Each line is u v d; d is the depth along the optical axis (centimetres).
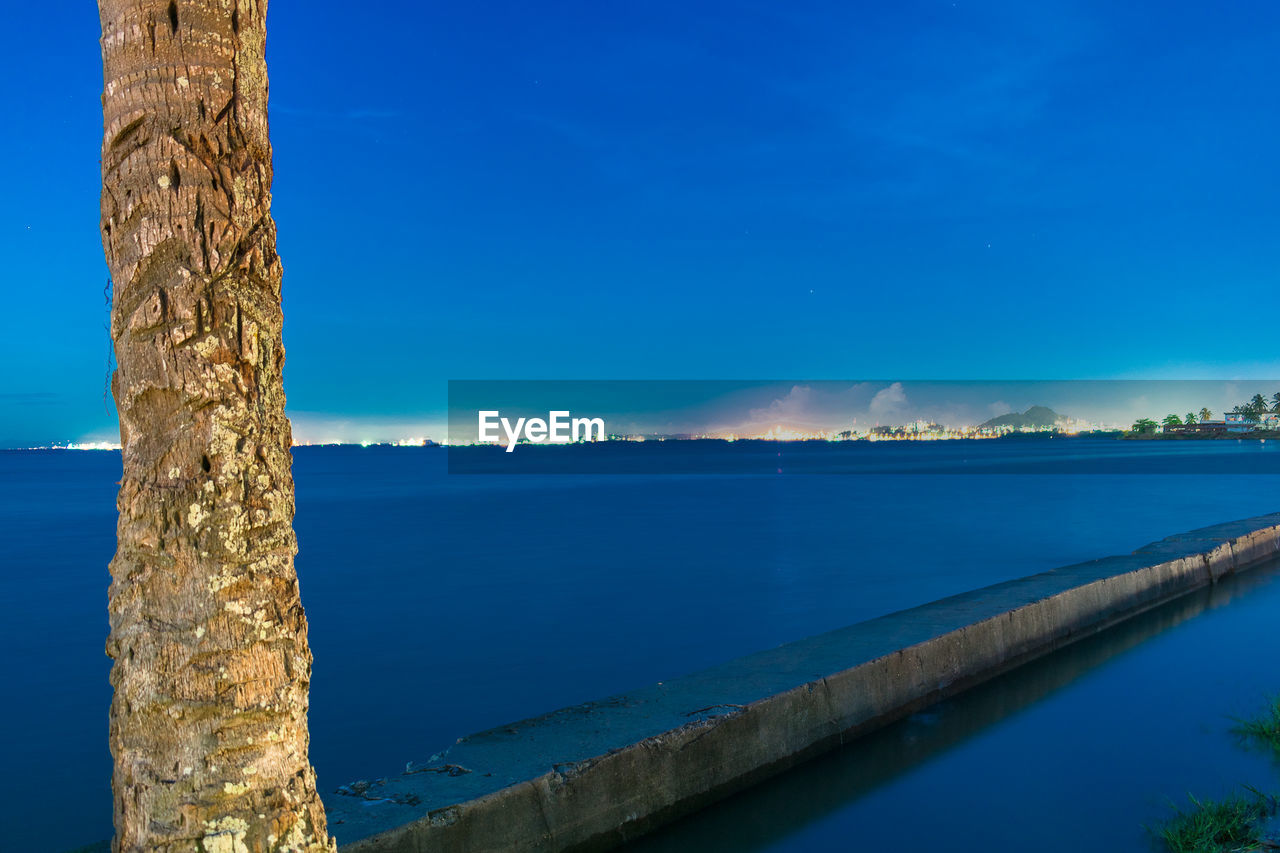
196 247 244
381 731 708
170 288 242
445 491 4212
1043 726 648
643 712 537
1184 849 445
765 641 1009
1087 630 933
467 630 1073
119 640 242
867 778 557
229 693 239
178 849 234
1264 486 3906
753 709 552
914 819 497
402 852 390
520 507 3105
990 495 3541
